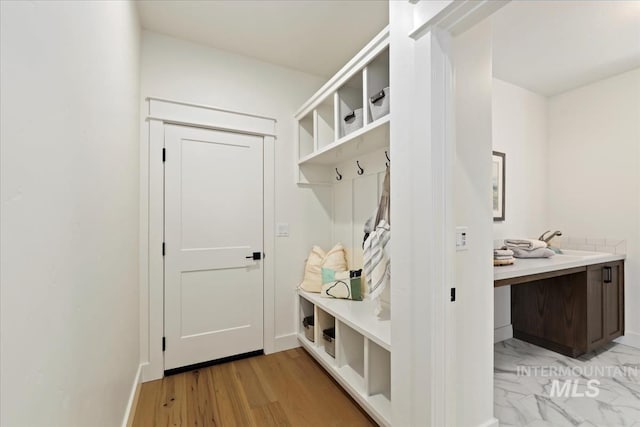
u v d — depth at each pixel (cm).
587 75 276
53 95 68
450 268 126
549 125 317
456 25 120
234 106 248
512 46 230
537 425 167
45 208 64
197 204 236
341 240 276
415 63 129
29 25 58
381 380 174
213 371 228
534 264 213
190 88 232
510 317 292
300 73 279
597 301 249
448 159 125
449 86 125
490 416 153
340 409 182
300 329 274
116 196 134
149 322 216
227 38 229
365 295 238
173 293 226
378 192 229
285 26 215
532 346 271
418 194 129
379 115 168
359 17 205
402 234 139
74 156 82
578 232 299
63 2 74
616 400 190
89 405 93
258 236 259
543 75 276
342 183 274
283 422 170
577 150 300
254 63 257
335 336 208
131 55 174
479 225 148
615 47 231
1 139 48
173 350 225
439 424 124
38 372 61
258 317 258
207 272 239
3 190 49
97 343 102
